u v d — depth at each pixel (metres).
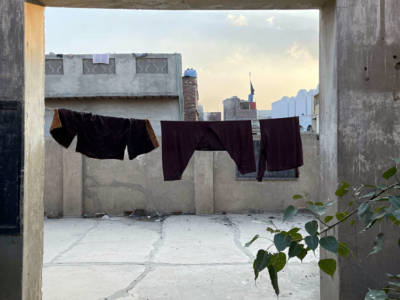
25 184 2.99
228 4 3.47
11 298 2.96
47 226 8.00
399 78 3.24
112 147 4.14
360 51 3.22
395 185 2.23
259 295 4.16
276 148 4.34
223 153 9.16
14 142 2.96
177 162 4.36
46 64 13.48
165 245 6.40
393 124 3.23
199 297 4.12
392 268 3.20
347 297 3.21
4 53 2.96
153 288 4.39
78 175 8.98
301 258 2.13
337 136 3.21
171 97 13.72
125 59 13.53
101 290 4.33
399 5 3.25
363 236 3.20
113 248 6.23
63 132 3.88
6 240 2.96
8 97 2.96
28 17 3.07
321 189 3.68
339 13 3.20
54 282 4.60
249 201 9.15
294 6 3.57
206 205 9.08
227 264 5.30
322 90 3.66
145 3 3.41
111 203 9.12
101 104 13.84
